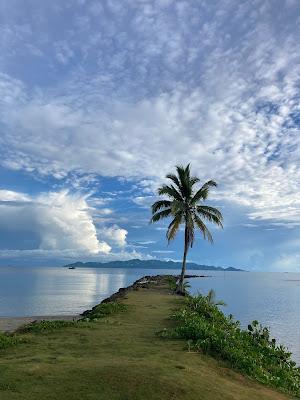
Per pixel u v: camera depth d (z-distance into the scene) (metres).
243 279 146.50
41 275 148.00
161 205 39.22
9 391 7.59
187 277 134.38
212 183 38.31
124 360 10.08
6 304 42.84
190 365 10.38
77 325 15.79
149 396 7.90
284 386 11.81
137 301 27.94
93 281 105.94
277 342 26.77
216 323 19.14
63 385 8.01
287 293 73.25
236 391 9.29
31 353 11.00
